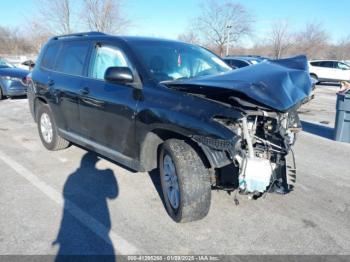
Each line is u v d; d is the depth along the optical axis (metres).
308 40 50.91
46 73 5.33
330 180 4.66
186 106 3.11
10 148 5.75
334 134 7.08
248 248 2.98
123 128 3.72
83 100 4.30
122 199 3.85
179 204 3.16
